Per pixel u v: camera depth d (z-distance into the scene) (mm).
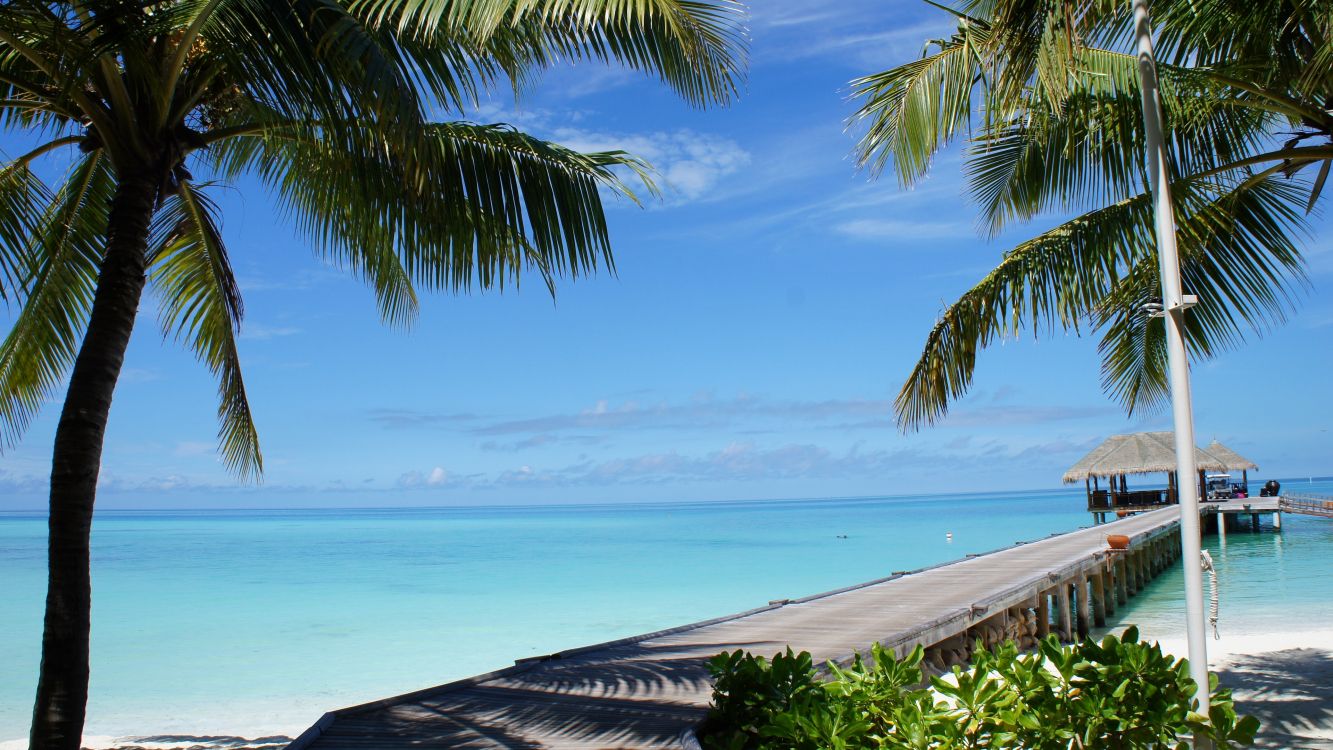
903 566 31094
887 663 4887
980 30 6676
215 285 7430
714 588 24438
